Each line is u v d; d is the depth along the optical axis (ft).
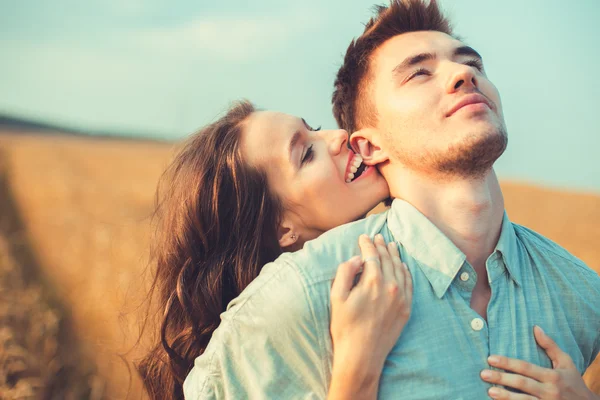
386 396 6.03
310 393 6.38
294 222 8.20
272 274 6.58
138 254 21.24
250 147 8.19
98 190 52.47
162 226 9.17
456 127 6.46
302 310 6.17
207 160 8.41
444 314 6.22
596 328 6.79
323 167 7.95
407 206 6.90
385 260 6.44
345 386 5.81
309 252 6.62
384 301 6.06
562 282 6.75
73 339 15.85
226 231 8.32
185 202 8.50
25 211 39.55
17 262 22.80
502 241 6.57
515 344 6.15
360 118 8.15
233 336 6.50
